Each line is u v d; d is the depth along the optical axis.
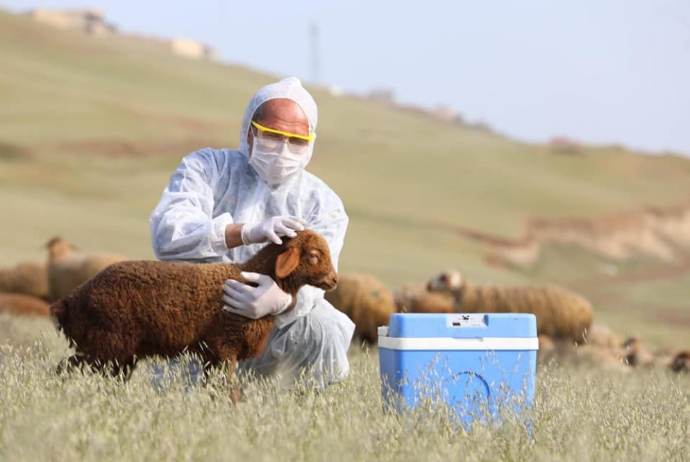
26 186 71.88
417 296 20.84
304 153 8.00
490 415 6.56
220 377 6.74
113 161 90.56
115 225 55.00
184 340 7.02
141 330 6.97
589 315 21.75
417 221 82.12
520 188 105.88
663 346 28.03
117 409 5.93
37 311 20.23
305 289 7.42
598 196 111.00
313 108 8.04
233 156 8.21
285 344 7.71
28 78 125.38
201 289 7.01
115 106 115.00
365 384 7.41
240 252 7.89
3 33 154.12
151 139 101.19
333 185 91.19
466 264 65.44
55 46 156.75
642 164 133.88
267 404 6.20
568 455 5.65
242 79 180.88
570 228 97.81
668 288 76.19
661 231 109.31
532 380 7.12
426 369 6.96
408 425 6.13
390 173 102.81
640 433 6.53
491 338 7.05
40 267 22.94
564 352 17.02
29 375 6.88
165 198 7.84
